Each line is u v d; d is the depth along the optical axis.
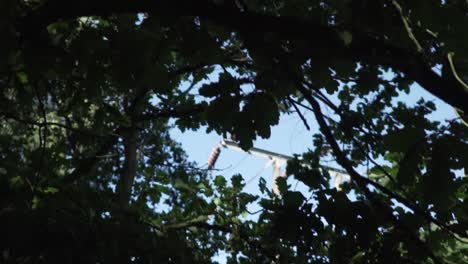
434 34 4.17
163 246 7.49
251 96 4.70
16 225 5.83
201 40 4.61
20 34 4.22
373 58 4.54
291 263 9.09
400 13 4.22
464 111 4.33
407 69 4.52
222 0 4.66
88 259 6.21
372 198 5.75
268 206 6.05
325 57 4.64
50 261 5.97
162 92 4.68
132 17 4.61
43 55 4.33
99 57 4.56
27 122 7.05
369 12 4.32
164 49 4.55
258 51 4.73
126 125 7.03
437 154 4.38
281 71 4.74
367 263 6.28
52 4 4.23
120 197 9.00
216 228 11.25
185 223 11.01
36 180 7.02
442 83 4.38
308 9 5.45
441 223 5.62
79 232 6.24
